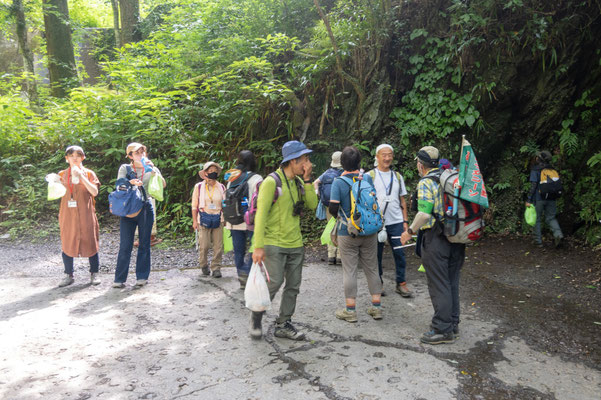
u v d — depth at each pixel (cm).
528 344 358
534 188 634
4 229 786
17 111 906
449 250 355
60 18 1089
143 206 498
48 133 899
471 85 737
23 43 1059
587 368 320
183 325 393
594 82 708
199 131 859
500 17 716
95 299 462
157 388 287
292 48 826
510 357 335
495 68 722
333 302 455
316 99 822
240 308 438
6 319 404
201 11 1015
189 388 287
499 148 762
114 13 1298
